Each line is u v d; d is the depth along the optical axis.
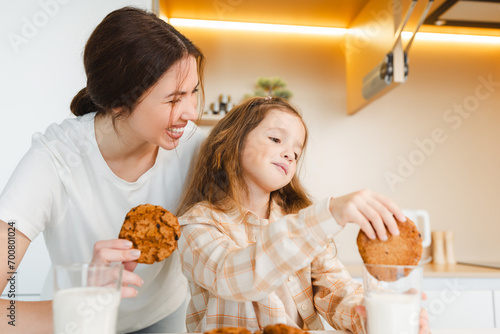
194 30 2.21
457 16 1.99
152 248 0.58
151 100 0.70
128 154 0.85
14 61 1.52
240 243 0.82
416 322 0.51
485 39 2.37
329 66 2.28
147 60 0.68
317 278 0.88
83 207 0.85
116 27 0.71
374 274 0.52
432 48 2.34
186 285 1.11
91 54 0.75
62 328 0.45
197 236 0.74
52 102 1.53
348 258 2.17
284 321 0.78
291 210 1.01
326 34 2.28
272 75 2.24
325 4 2.00
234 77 2.22
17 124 1.51
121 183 0.87
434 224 2.26
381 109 2.29
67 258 0.88
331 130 2.25
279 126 0.86
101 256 0.55
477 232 2.28
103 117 0.83
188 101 0.74
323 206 0.56
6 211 0.73
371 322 0.52
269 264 0.57
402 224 0.56
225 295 0.62
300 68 2.26
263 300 0.79
